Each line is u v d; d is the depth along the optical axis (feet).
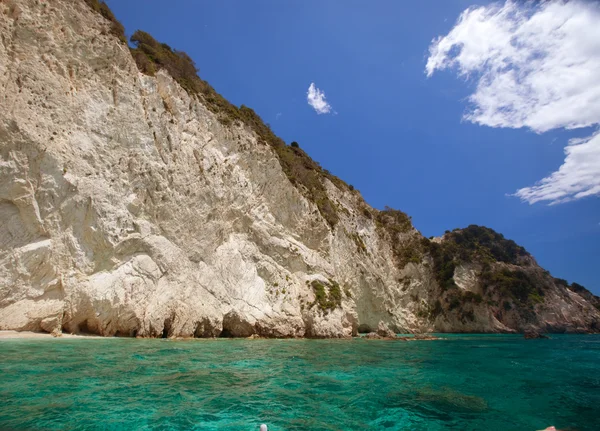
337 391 30.66
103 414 20.75
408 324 146.72
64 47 65.26
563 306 183.73
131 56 77.10
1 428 17.83
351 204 153.07
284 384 31.81
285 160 120.26
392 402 28.27
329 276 103.86
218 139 92.94
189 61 110.32
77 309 54.08
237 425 20.83
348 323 97.50
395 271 159.02
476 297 162.09
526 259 209.05
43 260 52.54
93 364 33.06
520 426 24.07
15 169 52.60
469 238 213.46
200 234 76.74
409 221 184.03
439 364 50.60
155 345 49.67
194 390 27.22
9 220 51.47
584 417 26.76
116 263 60.03
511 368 50.08
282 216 102.89
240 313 75.82
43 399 22.44
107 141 66.08
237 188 91.30
